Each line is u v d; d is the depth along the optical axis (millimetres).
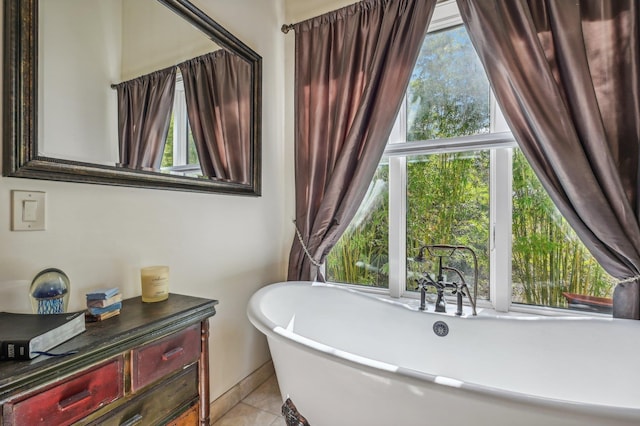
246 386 1755
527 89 1376
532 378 1346
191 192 1435
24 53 878
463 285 1525
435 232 1813
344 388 1056
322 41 1924
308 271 1928
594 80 1331
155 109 1272
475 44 1516
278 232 2072
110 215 1109
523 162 1617
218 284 1586
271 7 2021
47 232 937
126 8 1172
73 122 996
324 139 1910
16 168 854
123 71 1155
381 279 1956
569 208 1356
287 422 1253
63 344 742
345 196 1789
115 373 800
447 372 1467
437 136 1802
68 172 964
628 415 674
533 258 1599
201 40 1492
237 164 1700
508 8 1440
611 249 1291
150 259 1248
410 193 1879
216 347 1566
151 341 897
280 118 2113
